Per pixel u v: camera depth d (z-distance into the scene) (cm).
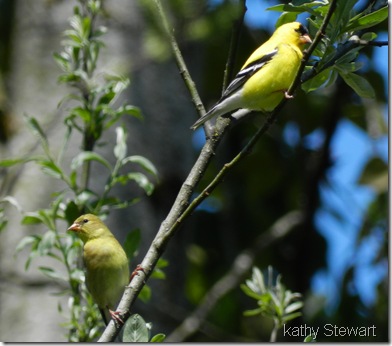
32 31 1299
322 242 1781
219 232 1820
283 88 1011
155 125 1253
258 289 970
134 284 767
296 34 1043
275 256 1772
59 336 1123
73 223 999
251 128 1847
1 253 1171
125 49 1220
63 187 1188
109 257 1004
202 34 1161
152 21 1177
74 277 960
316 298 1686
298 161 1781
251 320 1741
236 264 1590
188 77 872
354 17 786
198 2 1161
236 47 842
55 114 1233
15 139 1238
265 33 1748
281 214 1858
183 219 757
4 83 1304
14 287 1147
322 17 794
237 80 1005
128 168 1207
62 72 1273
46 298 1139
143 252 1184
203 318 1506
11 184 1197
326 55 800
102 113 1036
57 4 1302
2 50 1569
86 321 960
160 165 1242
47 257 1156
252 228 1834
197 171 802
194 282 1789
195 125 842
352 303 1664
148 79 1266
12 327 1121
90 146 993
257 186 1853
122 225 1181
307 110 1828
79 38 1012
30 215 967
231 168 746
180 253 1300
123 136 995
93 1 1055
